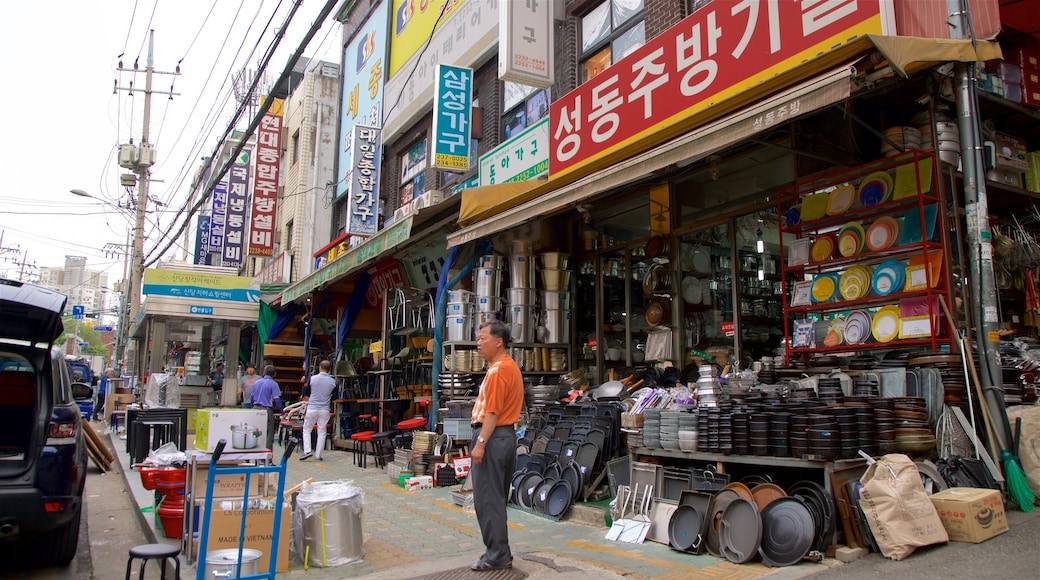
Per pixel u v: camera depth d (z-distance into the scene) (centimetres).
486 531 436
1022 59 682
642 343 904
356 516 481
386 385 1129
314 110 2202
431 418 896
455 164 1188
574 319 984
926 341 546
